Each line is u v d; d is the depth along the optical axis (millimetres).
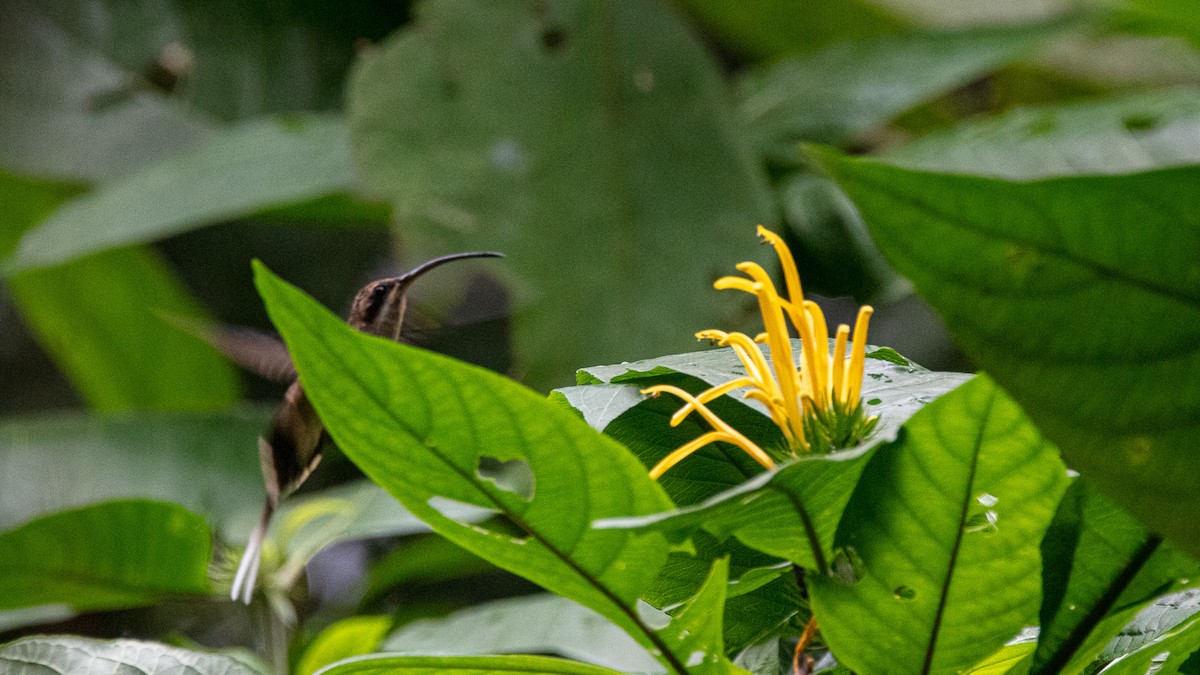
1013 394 5477
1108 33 9250
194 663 5672
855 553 5582
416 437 5543
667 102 8562
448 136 8414
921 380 5633
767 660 5684
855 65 9930
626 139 8469
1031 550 5555
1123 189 5461
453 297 8195
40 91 11641
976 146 8477
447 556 7750
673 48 8672
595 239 8344
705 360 5660
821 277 8516
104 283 11477
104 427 8031
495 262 8219
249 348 6730
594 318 8195
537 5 8539
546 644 5988
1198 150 8086
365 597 7844
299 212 10344
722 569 5555
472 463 5547
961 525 5555
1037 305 5473
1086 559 5586
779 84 10234
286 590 6219
